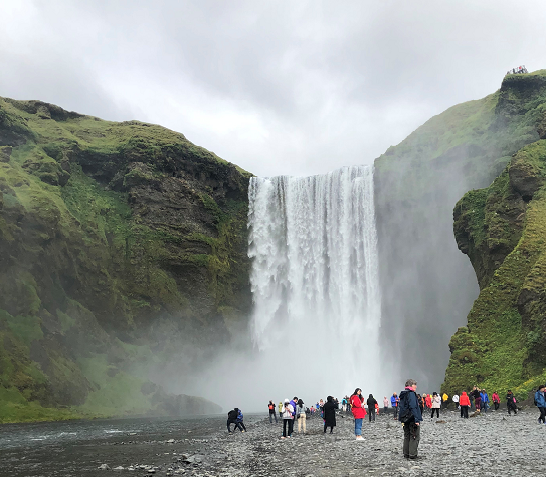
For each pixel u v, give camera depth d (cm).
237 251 10312
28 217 7056
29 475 1730
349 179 9831
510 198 5784
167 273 8950
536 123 7300
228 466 1694
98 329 7538
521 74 8031
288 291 10081
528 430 2272
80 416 5641
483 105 9544
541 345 4181
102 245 8394
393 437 2325
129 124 10894
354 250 9588
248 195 10731
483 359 4641
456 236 6462
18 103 10069
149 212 9188
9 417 4938
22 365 5725
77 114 10688
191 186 9844
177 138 10531
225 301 9769
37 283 6919
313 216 10144
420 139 9506
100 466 1878
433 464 1395
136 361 7650
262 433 3209
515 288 4931
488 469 1290
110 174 9506
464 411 3309
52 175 8475
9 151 8338
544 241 5044
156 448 2569
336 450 1892
